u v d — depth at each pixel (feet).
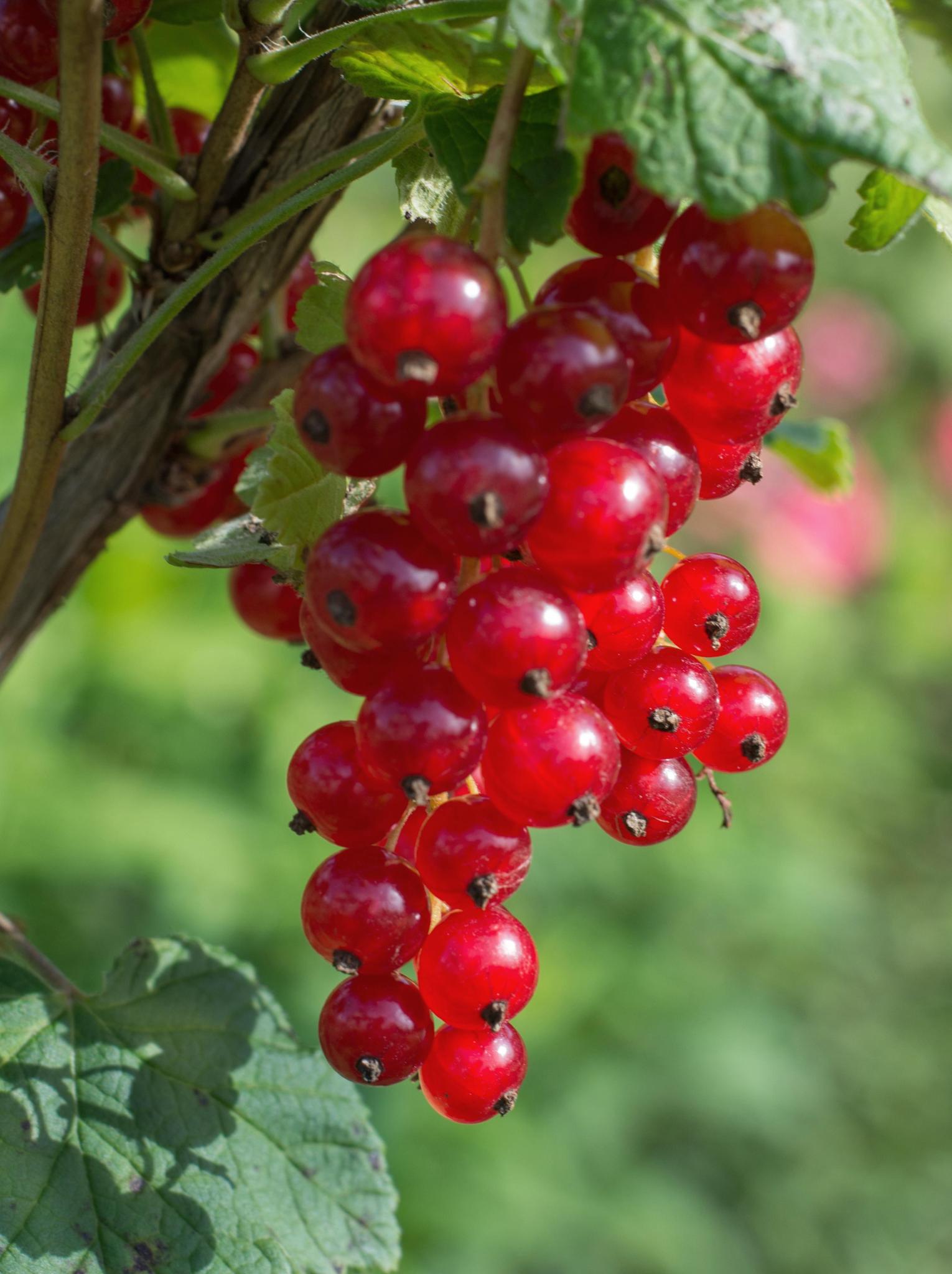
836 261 3.40
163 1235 0.80
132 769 2.09
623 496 0.69
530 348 0.68
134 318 0.85
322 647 0.71
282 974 1.89
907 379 3.39
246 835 2.04
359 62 0.75
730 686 0.77
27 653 2.10
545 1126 1.91
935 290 3.44
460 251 0.67
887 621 3.10
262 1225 0.82
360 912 0.72
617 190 0.70
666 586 0.76
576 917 2.17
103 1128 0.82
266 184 0.82
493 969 0.72
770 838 2.46
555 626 0.69
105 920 1.90
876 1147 2.31
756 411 0.72
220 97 0.96
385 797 0.72
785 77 0.67
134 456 0.86
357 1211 0.83
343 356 0.68
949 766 3.09
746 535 2.78
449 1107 0.74
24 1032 0.83
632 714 0.73
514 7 0.67
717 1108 2.07
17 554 0.80
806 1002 2.40
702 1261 1.93
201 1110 0.83
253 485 0.76
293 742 2.16
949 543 3.18
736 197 0.67
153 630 2.22
